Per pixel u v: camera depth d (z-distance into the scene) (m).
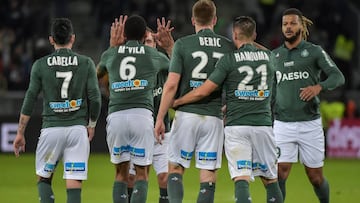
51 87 24.55
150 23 68.75
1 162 51.78
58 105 24.55
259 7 76.00
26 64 65.25
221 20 74.88
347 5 76.88
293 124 28.09
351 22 76.12
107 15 70.88
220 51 24.64
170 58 27.14
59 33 24.77
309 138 28.08
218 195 36.31
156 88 27.78
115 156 26.02
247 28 24.12
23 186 39.66
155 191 37.00
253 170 24.34
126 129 25.73
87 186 39.78
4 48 67.31
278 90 28.31
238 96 23.83
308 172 28.59
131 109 25.78
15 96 60.25
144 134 25.80
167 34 26.98
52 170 24.81
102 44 69.75
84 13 76.19
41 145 24.72
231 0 78.69
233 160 23.81
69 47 24.98
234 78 23.83
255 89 23.83
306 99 26.89
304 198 35.47
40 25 70.12
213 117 24.53
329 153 57.22
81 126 24.69
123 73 25.84
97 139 56.91
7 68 65.00
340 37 69.00
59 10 72.25
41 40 65.31
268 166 24.27
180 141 24.62
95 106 24.78
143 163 25.89
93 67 24.94
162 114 24.20
